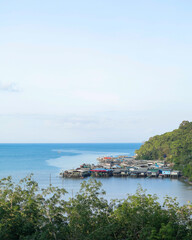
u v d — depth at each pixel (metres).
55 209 25.77
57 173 130.25
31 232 24.44
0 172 131.50
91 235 23.61
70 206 26.48
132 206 26.78
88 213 25.41
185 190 91.69
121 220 25.55
